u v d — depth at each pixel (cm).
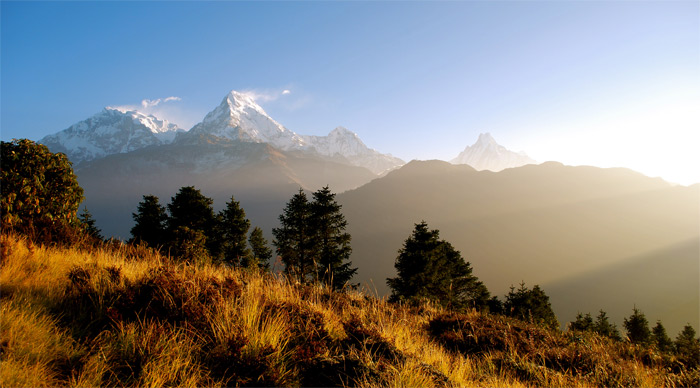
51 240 686
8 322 294
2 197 673
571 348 638
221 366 320
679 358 706
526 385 461
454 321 724
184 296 404
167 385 276
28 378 244
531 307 3550
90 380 258
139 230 2694
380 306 752
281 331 394
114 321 339
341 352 407
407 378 347
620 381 508
